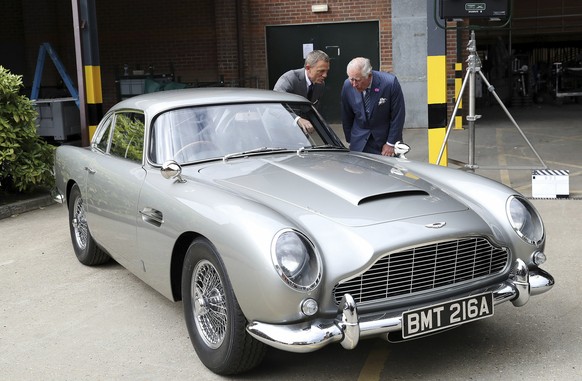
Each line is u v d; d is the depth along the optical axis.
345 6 15.45
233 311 3.24
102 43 16.94
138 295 4.87
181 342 4.01
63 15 16.80
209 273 3.51
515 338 3.88
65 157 5.63
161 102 4.49
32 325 4.37
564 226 6.24
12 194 8.38
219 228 3.27
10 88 7.82
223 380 3.48
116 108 5.12
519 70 21.05
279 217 3.19
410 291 3.26
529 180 8.46
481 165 9.67
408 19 14.98
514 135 13.11
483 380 3.37
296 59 15.98
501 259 3.54
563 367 3.49
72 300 4.80
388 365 3.59
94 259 5.50
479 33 23.05
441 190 3.84
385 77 5.85
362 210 3.40
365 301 3.17
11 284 5.22
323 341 3.00
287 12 15.83
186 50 16.56
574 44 25.33
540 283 3.57
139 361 3.77
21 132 7.96
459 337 3.92
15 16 17.03
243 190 3.65
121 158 4.70
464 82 7.85
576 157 10.17
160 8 16.55
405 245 3.17
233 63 16.14
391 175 3.95
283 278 2.99
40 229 7.00
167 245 3.77
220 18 15.99
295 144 4.48
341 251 3.13
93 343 4.04
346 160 4.26
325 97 15.92
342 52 15.68
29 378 3.61
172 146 4.22
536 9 22.95
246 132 4.40
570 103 21.39
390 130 5.94
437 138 8.06
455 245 3.35
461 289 3.36
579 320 4.12
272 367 3.62
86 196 5.08
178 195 3.71
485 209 3.68
